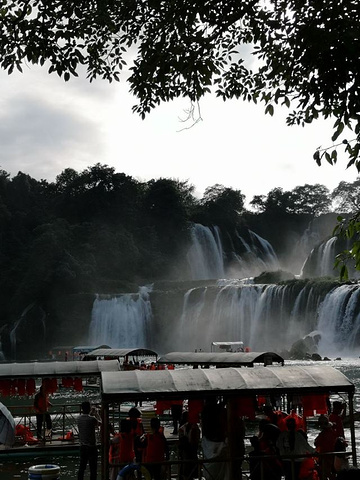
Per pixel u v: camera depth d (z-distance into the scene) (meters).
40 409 23.52
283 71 15.59
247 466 18.50
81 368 22.94
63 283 118.75
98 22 16.45
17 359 113.50
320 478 13.79
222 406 13.09
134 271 133.88
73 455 21.97
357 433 25.33
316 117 13.11
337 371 14.17
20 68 15.85
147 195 150.12
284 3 14.48
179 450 14.17
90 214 147.50
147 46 16.42
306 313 86.31
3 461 20.98
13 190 148.25
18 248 135.62
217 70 16.83
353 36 11.16
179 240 144.62
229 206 156.25
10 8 15.88
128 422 14.77
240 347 72.81
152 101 17.28
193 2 14.78
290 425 13.47
